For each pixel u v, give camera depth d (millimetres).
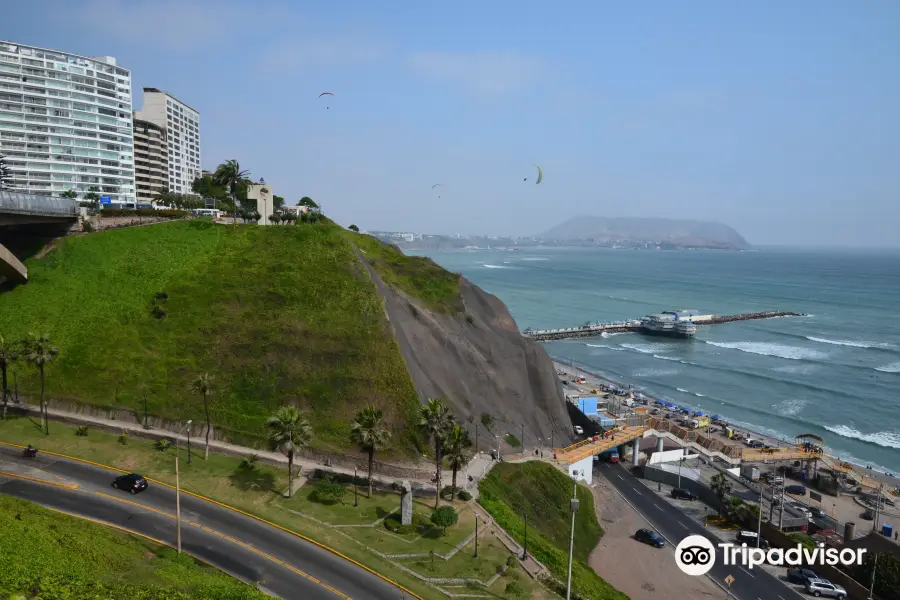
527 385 111625
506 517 68625
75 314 90312
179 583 42844
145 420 75875
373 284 98062
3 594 34312
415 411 81000
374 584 50688
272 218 125562
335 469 71812
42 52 183625
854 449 124125
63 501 57562
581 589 57656
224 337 86500
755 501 93188
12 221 94875
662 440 111875
